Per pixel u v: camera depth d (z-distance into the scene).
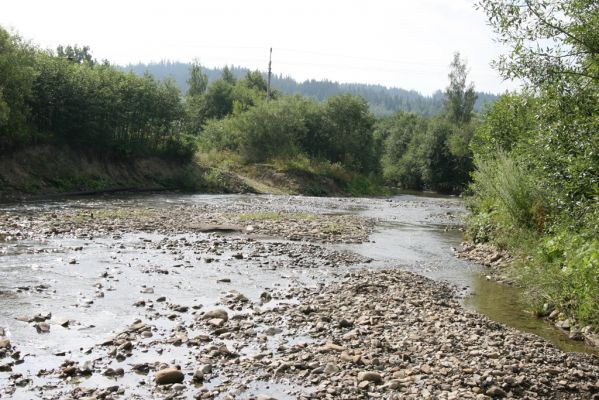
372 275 14.09
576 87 10.64
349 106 62.53
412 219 28.84
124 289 11.30
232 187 44.44
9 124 29.77
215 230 20.27
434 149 75.75
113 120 38.50
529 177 17.17
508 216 18.52
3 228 17.69
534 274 12.82
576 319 10.50
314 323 9.67
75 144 36.56
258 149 55.12
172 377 6.94
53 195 31.09
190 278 12.63
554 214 14.93
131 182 39.38
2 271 12.19
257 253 16.16
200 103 77.69
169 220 21.97
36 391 6.48
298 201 37.16
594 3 10.47
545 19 10.60
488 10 10.85
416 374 7.55
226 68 102.44
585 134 10.50
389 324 9.81
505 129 23.59
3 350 7.58
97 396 6.38
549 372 7.95
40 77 34.09
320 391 6.85
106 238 17.16
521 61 10.95
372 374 7.30
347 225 23.94
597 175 10.48
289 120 56.84
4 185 29.16
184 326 9.16
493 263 16.66
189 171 44.22
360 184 57.97
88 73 37.38
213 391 6.70
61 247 15.24
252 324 9.38
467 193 31.92
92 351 7.83
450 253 18.59
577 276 10.66
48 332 8.51
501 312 11.55
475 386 7.25
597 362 8.58
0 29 30.05
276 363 7.62
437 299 12.20
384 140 98.50
